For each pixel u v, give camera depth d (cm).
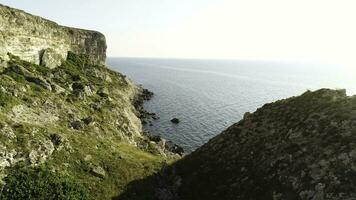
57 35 9812
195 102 14175
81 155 4269
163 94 16275
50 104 5397
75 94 6850
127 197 3891
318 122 3938
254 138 4444
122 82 13438
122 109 7725
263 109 4938
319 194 3127
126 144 5753
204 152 4844
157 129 9388
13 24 7069
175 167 4791
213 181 4156
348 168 3170
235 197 3731
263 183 3669
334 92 4369
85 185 3794
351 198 2927
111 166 4334
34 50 7988
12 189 3225
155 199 4022
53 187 3456
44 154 3872
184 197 4116
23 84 5516
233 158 4331
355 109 3809
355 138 3425
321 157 3459
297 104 4531
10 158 3534
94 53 13950
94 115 6316
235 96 16825
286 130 4184
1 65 5994
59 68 8975
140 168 4541
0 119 4000
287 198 3328
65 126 5038
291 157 3709
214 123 10381
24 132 3991
